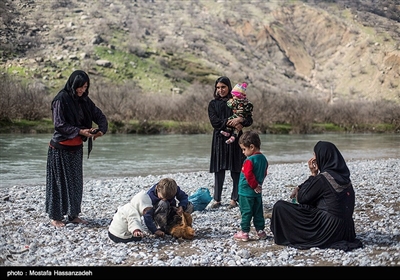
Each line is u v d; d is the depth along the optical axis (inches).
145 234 283.1
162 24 3681.1
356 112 1443.2
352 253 240.2
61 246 261.6
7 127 1188.5
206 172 599.2
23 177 578.6
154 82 2625.5
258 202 272.7
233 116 354.9
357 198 386.3
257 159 269.7
